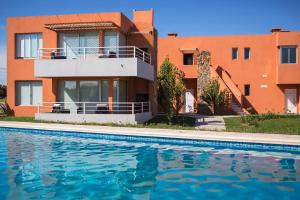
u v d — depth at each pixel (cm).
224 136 1294
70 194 705
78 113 1905
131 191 730
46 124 1723
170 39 2898
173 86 1791
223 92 2519
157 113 2534
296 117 2014
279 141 1184
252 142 1215
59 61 1892
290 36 2642
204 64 2633
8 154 1118
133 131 1445
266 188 753
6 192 711
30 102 2258
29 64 2234
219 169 929
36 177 834
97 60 1852
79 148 1233
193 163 1000
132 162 1014
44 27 2003
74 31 2075
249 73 2778
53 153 1141
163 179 828
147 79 2170
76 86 2062
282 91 2734
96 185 773
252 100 2769
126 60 1830
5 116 2203
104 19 2092
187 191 732
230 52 2806
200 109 2561
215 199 681
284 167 952
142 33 2255
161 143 1334
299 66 2636
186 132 1421
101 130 1486
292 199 680
